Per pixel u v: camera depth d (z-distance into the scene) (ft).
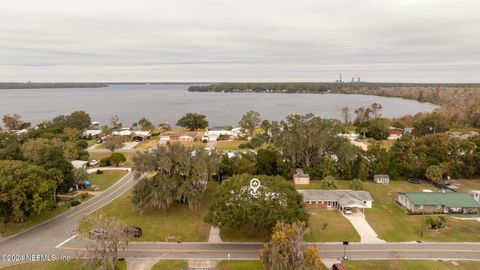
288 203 148.25
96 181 233.55
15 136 280.10
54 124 416.67
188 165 175.63
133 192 173.99
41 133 348.59
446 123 428.97
